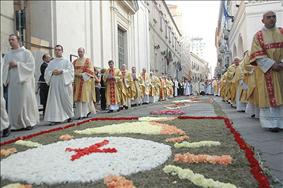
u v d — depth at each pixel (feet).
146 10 111.65
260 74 23.93
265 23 23.90
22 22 42.78
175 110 45.24
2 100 24.02
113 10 76.38
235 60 48.67
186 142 18.38
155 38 132.05
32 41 44.68
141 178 12.51
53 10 48.98
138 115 39.50
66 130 25.66
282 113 23.44
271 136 21.56
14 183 12.26
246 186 11.34
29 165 14.53
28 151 17.47
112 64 50.98
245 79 32.76
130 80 58.54
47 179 12.48
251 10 74.43
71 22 54.85
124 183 11.67
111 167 13.76
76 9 56.90
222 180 11.95
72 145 18.76
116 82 50.52
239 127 25.91
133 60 95.71
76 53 56.49
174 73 185.68
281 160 15.16
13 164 14.78
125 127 25.80
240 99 39.32
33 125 29.53
